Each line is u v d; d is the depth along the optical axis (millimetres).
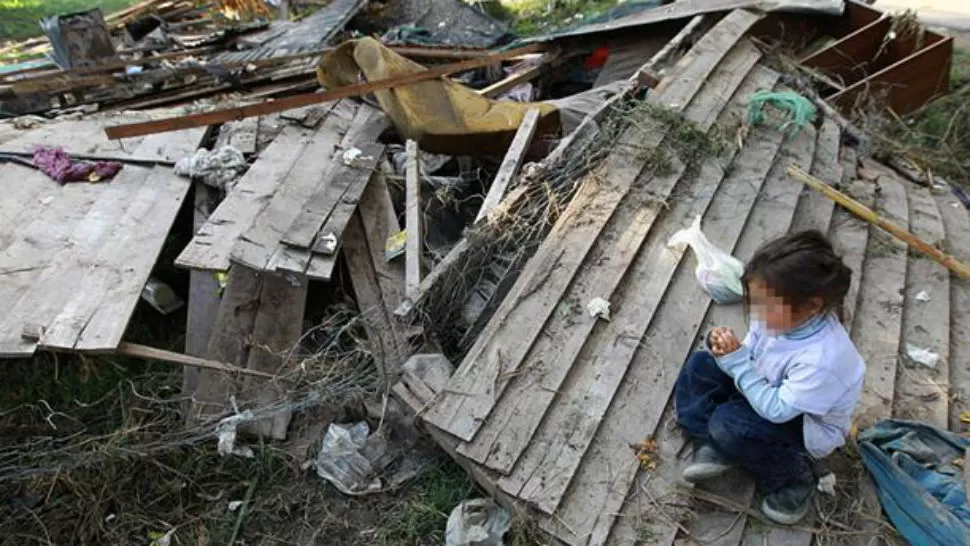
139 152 4531
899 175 5156
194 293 3838
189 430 3365
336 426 3391
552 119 5168
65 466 3217
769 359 2449
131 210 4031
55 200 4066
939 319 3680
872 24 6367
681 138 4598
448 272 3684
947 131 5793
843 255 3971
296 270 3559
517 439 2916
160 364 3729
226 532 3123
